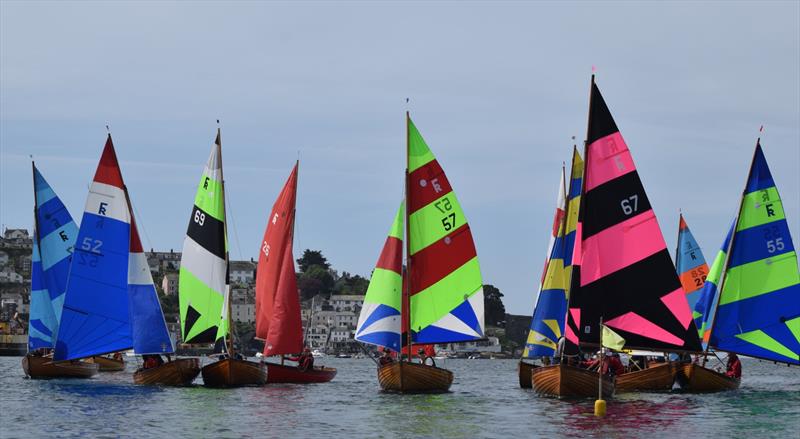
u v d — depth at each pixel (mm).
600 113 77125
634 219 77250
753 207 85875
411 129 86875
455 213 87188
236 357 92250
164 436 59250
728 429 61750
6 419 66188
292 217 99438
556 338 90500
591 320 76250
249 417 68125
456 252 86938
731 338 86000
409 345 86062
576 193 90812
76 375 104938
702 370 83750
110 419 66438
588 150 77125
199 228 91812
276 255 100062
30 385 94312
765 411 70750
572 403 75125
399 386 85250
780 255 85562
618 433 60281
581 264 76562
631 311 76812
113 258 91500
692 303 114750
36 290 105625
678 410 71062
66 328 90688
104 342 91250
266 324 100812
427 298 86312
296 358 103125
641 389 83938
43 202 106125
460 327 86625
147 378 91688
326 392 88438
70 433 60062
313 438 58906
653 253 77312
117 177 92188
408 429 62656
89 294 91188
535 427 63000
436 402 79312
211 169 91812
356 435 60188
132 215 92250
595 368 77000
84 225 91438
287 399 80500
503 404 76625
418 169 86688
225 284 91312
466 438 58781
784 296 85375
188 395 82562
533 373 79500
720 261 100250
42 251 105688
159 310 91188
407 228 86250
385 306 86688
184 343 92000
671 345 77000
